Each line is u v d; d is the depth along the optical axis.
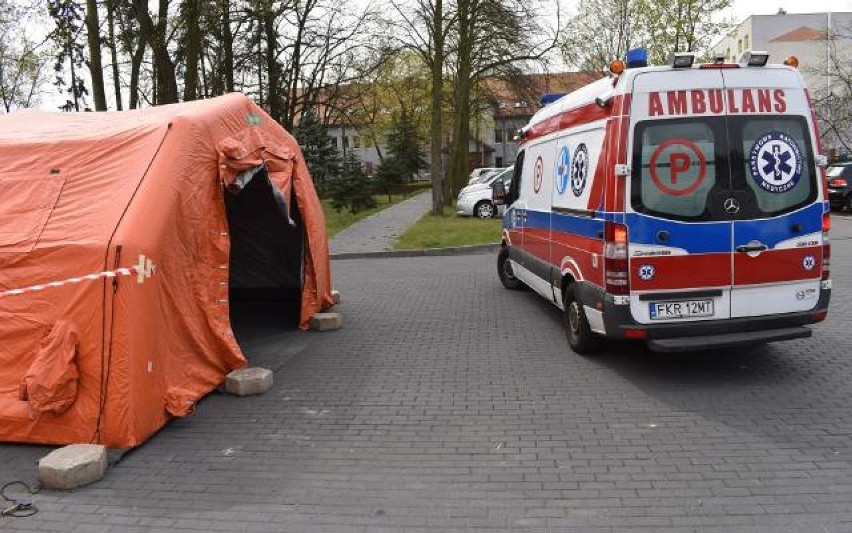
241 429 5.27
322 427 5.27
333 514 3.91
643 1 29.41
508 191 10.58
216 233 6.25
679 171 5.80
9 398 5.02
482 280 11.88
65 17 16.16
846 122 35.22
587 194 6.49
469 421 5.28
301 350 7.59
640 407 5.43
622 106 5.81
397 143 40.66
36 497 4.22
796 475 4.19
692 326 5.80
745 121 5.85
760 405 5.38
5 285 5.08
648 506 3.88
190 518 3.92
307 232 8.41
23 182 5.59
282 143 8.01
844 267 11.61
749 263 5.86
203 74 20.77
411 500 4.04
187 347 5.79
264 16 18.59
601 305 6.04
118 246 4.99
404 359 7.08
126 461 4.73
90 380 4.88
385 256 16.08
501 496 4.05
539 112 8.98
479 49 23.00
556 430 5.03
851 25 43.78
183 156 5.80
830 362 6.38
